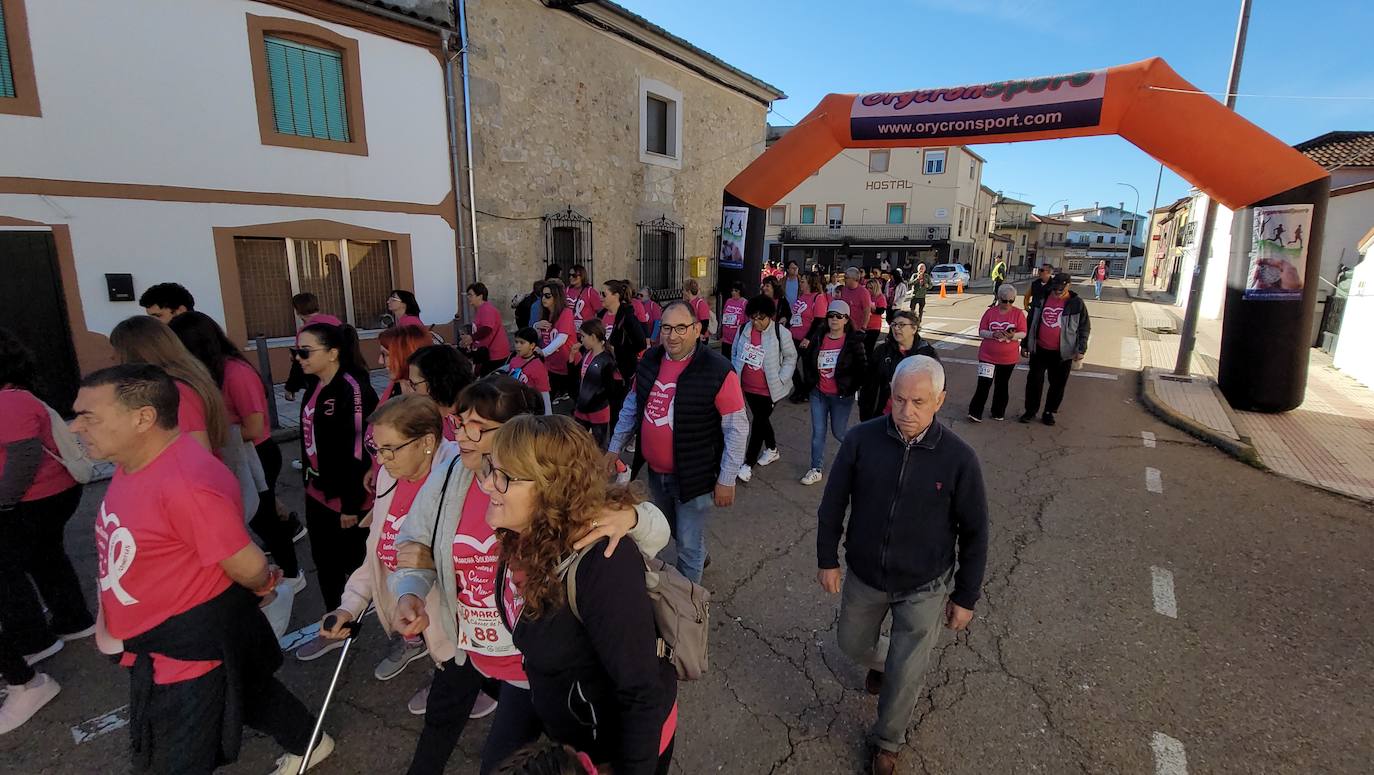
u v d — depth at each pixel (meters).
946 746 2.83
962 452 2.53
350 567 3.37
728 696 3.14
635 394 3.78
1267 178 8.08
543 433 1.59
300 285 8.91
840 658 3.45
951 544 2.62
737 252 12.09
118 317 7.30
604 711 1.66
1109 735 2.90
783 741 2.87
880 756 2.63
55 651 3.31
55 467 3.10
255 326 8.55
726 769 2.70
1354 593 4.12
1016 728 2.94
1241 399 8.75
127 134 7.15
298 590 3.91
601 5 11.74
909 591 2.60
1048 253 72.50
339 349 3.17
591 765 1.32
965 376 10.98
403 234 9.75
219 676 2.13
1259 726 2.96
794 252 45.50
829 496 2.79
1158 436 7.52
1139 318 20.55
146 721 2.08
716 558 4.50
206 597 2.05
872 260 44.09
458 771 2.67
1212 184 8.52
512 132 11.00
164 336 2.79
